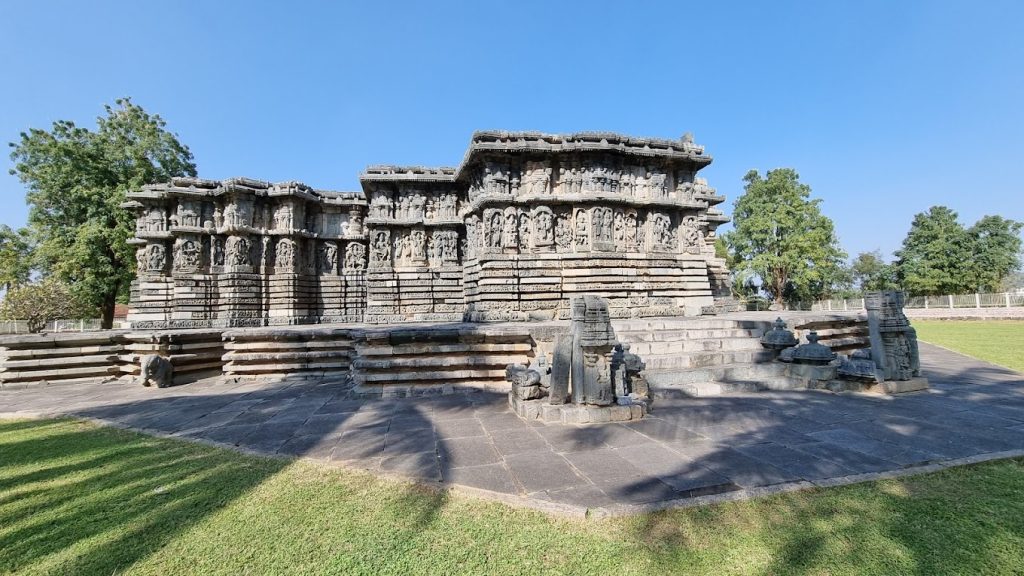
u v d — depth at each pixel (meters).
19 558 3.73
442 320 23.14
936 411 8.14
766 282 51.75
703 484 4.92
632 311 17.12
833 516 4.18
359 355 11.42
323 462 5.91
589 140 17.59
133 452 6.52
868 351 11.01
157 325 23.91
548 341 11.22
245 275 24.84
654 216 18.42
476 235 19.12
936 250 50.91
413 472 5.45
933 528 3.95
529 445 6.45
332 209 28.23
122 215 31.73
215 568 3.54
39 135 31.77
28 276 33.97
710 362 11.40
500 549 3.70
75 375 13.27
